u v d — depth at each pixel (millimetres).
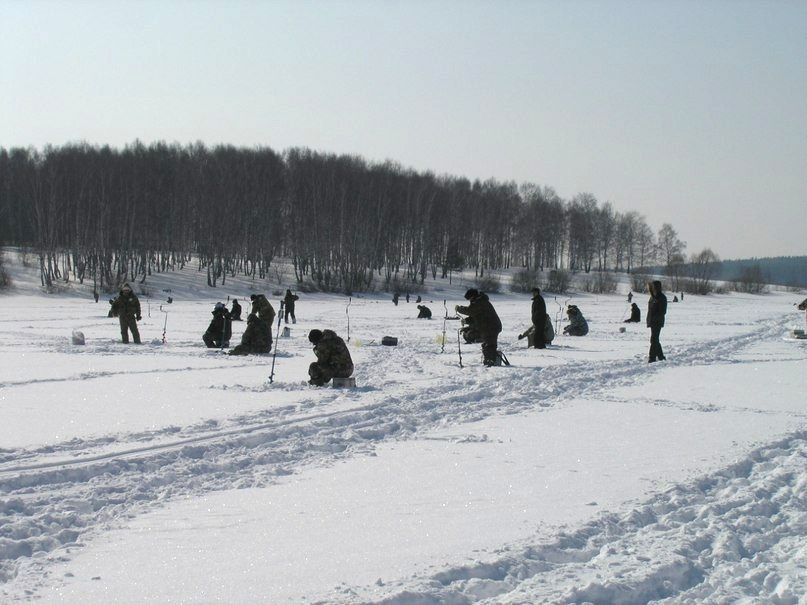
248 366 19750
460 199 122500
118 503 7410
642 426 11852
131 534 6461
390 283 98812
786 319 51688
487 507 7336
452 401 14180
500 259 139125
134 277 85125
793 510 7391
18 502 7199
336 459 9406
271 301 74562
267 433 10484
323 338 15930
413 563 5766
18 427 10773
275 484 8172
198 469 8664
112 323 38375
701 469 8945
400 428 11500
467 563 5723
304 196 98062
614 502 7547
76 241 85125
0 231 102938
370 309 59625
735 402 14523
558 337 32281
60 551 6012
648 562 5898
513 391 15531
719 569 5855
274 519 6902
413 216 108625
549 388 15805
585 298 102188
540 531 6594
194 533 6496
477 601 5176
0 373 17516
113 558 5867
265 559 5855
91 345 25594
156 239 93312
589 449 10078
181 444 9781
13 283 78438
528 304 77125
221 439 10102
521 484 8211
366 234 98688
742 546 6402
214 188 92562
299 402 13391
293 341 28547
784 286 168250
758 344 29891
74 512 6977
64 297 73688
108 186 88625
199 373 18000
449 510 7223
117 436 10164
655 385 17000
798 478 8523
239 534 6473
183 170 96750
